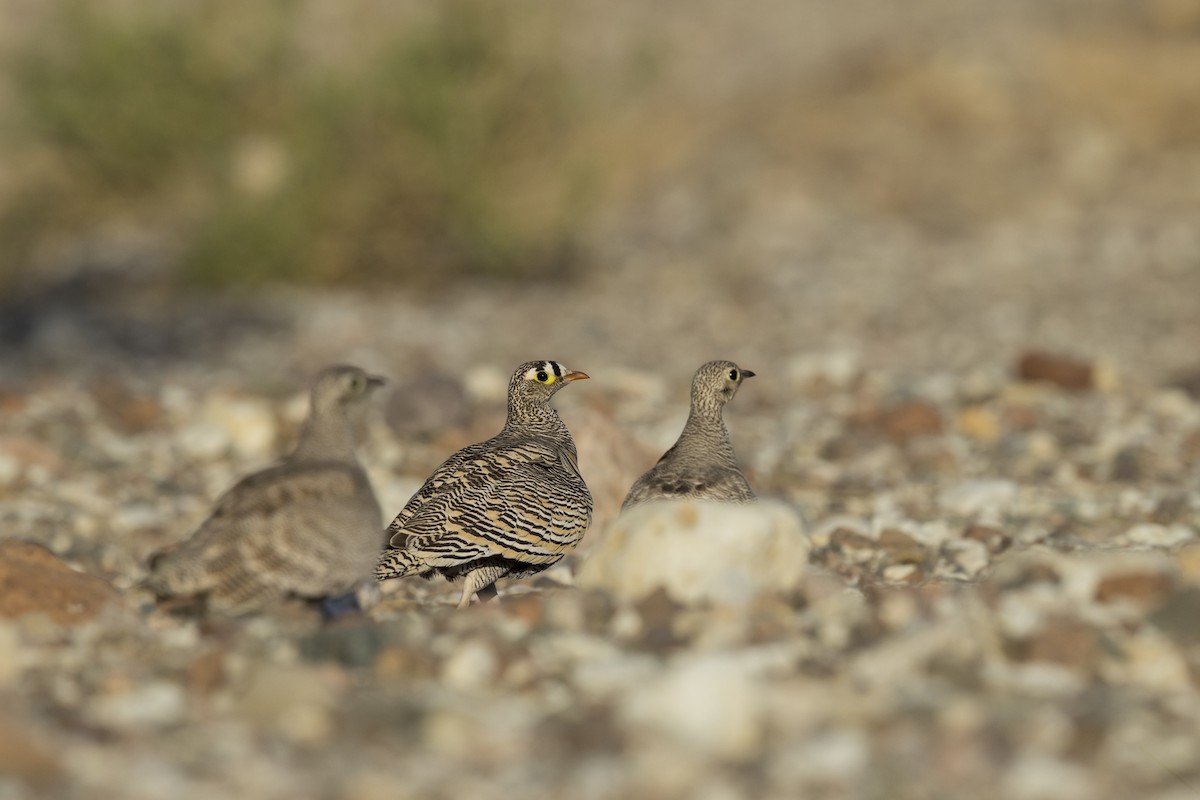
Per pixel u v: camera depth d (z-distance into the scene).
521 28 28.09
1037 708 6.54
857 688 6.80
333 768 6.00
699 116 38.25
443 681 7.02
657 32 44.44
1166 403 17.30
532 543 8.88
